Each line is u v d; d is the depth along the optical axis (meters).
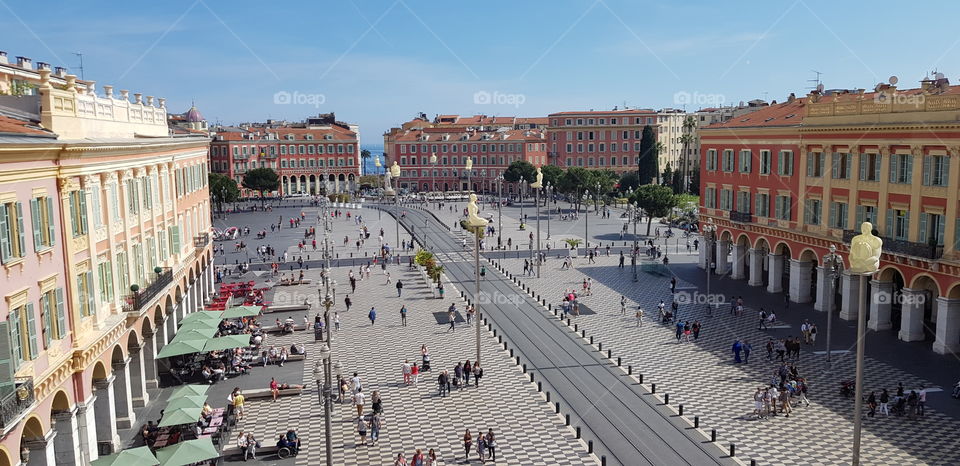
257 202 193.38
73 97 33.56
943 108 48.81
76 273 32.78
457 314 65.38
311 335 60.62
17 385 25.97
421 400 44.75
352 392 45.72
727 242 81.50
